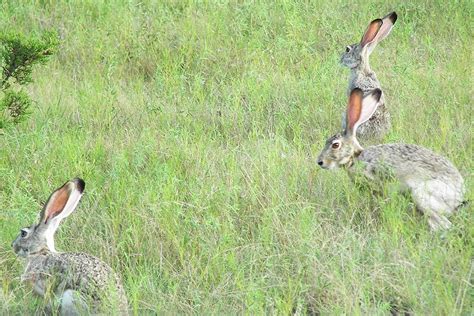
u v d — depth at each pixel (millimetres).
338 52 20281
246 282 11023
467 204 11992
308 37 20844
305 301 10805
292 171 13820
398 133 15242
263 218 12172
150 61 19859
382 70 19062
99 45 20344
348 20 21781
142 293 10945
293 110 16750
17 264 11758
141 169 14383
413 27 21109
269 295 10789
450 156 13891
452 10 21578
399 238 11672
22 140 15133
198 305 10477
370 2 22328
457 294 10477
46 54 14500
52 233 11242
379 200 12414
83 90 18031
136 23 21328
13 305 10742
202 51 20000
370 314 10133
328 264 11000
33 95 18047
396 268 10852
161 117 16750
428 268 10867
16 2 22500
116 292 10312
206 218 12375
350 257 10930
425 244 11320
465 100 16734
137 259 11828
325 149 12797
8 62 14391
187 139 15508
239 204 12797
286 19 21406
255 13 21750
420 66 18922
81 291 10312
